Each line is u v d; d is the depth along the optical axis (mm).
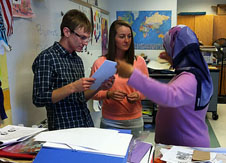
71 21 1236
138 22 3850
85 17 1288
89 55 2619
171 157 940
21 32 1359
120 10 3844
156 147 1063
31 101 1489
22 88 1384
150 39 3879
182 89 896
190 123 1099
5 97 1229
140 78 850
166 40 1109
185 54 1021
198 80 970
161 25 3811
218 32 5648
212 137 3154
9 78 1258
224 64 5379
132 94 1603
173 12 3752
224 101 5031
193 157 924
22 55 1374
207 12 5879
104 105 1741
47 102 1149
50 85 1203
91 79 1147
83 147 776
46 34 1666
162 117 1208
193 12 5531
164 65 3623
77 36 1256
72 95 1308
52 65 1213
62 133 904
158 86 850
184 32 1027
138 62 1731
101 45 3148
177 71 1063
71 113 1320
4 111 1202
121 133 910
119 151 754
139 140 988
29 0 1430
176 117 1114
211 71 3652
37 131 978
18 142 885
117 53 1690
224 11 5559
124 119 1687
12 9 1259
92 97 1623
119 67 893
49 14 1702
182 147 1051
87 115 1435
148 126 3510
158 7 3771
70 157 738
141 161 813
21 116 1381
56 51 1264
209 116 4074
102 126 1765
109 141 824
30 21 1452
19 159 792
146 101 3596
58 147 779
